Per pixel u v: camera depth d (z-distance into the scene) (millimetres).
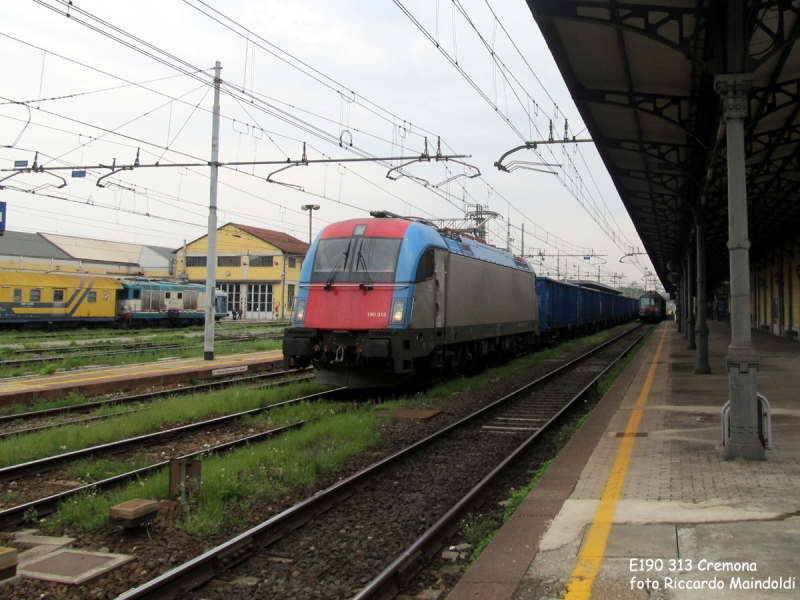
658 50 9938
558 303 31906
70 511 6359
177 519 6227
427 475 8102
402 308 13141
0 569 4777
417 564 5254
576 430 9992
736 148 7609
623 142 15164
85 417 11938
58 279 40188
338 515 6602
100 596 4797
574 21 8500
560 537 5148
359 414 11562
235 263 64000
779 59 9977
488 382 17000
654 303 70188
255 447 9188
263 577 5172
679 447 8305
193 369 17766
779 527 5180
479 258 18016
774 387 13883
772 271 34250
